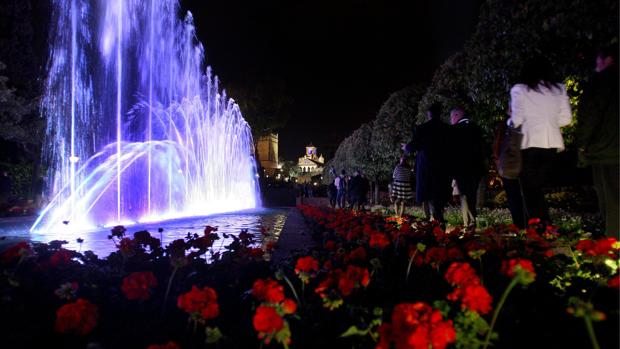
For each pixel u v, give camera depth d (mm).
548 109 3783
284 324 1583
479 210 9750
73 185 15836
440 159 5625
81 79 20812
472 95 7703
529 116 3785
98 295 2648
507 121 4152
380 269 2844
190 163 24781
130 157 17594
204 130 27047
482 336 1818
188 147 25281
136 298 2459
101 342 2154
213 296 1979
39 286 2738
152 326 2287
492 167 9523
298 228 8289
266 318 1564
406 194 9445
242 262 3141
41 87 19250
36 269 2953
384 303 2244
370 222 5570
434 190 5660
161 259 3518
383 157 19469
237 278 2879
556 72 6086
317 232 5945
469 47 7719
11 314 2305
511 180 4605
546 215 4016
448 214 8852
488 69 6906
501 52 6660
